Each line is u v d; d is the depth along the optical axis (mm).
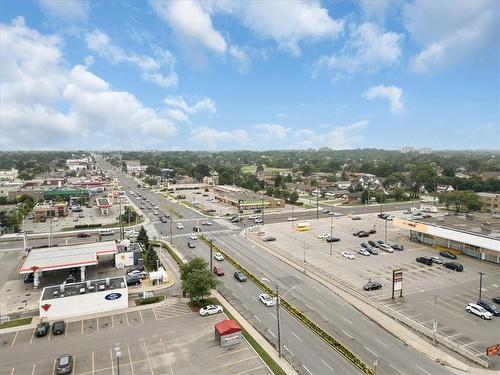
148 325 54562
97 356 46281
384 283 71375
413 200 192000
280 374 41969
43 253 79312
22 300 64375
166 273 77312
